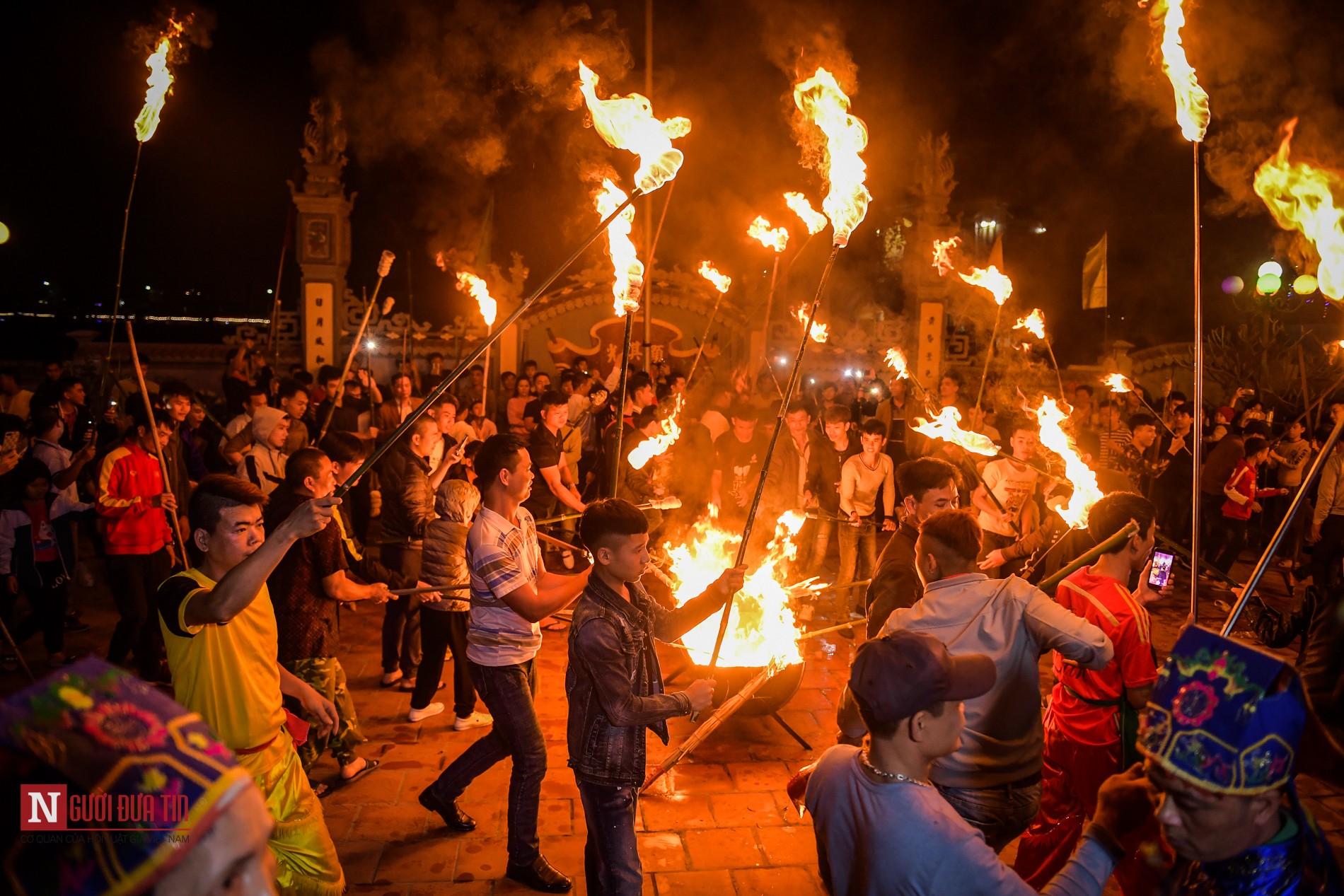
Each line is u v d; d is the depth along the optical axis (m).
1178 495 9.89
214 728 2.71
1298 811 1.64
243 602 2.57
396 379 9.45
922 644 1.89
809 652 6.88
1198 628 1.64
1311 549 9.61
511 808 3.79
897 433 11.31
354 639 7.11
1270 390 15.12
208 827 1.10
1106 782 1.91
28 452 7.01
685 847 4.15
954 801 2.77
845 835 1.96
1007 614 2.82
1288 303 16.55
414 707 5.47
